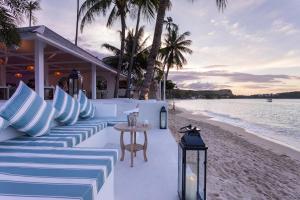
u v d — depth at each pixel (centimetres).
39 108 273
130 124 344
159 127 603
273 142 991
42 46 584
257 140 1017
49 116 290
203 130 1185
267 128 1562
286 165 595
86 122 412
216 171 468
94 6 1291
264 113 3003
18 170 150
